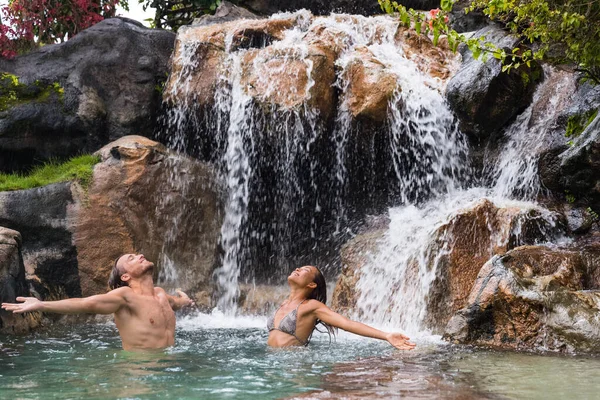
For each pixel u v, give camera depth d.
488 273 6.83
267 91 10.59
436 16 7.38
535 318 6.37
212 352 6.02
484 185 10.15
